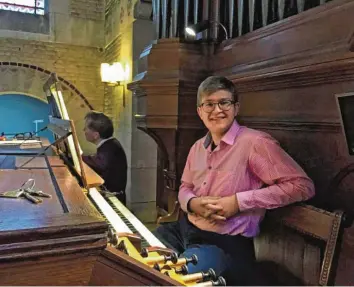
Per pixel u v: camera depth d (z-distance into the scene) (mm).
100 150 2955
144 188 4008
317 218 1226
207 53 2193
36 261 613
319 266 1244
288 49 1556
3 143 3092
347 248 1156
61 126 1833
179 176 2322
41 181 1167
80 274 638
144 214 4004
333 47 1308
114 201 1926
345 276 1158
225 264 1311
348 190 1338
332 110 1337
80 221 678
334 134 1374
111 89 4805
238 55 1930
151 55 2193
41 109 4961
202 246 1396
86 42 4977
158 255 1096
